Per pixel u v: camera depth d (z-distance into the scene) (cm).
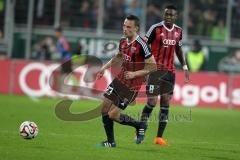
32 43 10162
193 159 4084
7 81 9306
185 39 10288
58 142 4550
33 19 10238
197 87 9162
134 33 4388
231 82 9300
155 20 10288
